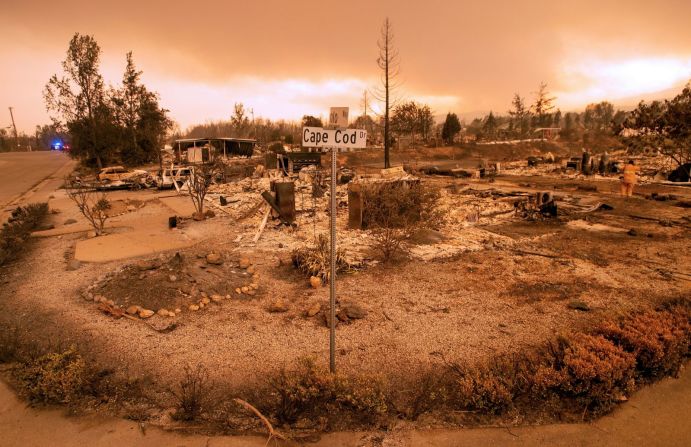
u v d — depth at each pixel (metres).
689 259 9.65
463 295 7.64
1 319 6.81
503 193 20.25
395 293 7.76
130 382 4.97
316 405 4.51
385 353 5.62
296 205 17.64
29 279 8.77
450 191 21.56
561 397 4.66
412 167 33.44
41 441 4.07
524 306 7.14
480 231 12.75
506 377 4.78
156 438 4.09
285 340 5.99
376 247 10.34
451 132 63.44
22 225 12.98
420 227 10.87
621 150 50.53
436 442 4.05
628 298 7.43
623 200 18.12
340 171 27.83
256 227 13.65
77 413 4.46
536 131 80.25
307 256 9.09
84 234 13.11
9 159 59.50
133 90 46.28
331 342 4.68
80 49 38.38
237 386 4.89
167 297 7.20
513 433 4.16
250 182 25.89
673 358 5.12
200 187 15.91
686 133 22.80
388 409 4.50
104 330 6.32
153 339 6.03
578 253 10.24
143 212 17.17
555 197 18.80
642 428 4.21
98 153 39.50
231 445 4.00
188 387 4.81
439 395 4.68
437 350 5.70
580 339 5.40
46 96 38.28
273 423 4.27
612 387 4.70
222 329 6.33
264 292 7.85
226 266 8.97
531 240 11.59
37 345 5.91
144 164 48.69
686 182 22.28
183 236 12.51
